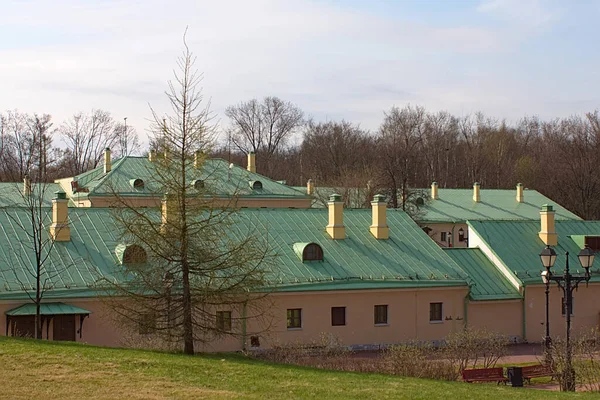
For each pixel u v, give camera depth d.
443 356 31.34
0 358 20.48
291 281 35.50
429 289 37.97
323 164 103.69
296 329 35.34
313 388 19.64
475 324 39.31
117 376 19.42
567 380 25.44
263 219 39.69
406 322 37.56
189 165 24.50
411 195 75.81
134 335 27.59
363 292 36.72
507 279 41.44
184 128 24.39
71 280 31.34
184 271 23.91
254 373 21.19
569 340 25.91
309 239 39.03
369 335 36.75
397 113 113.25
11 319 29.75
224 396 17.94
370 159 103.38
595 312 42.47
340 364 28.23
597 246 44.50
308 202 63.66
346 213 42.06
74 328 30.61
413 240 41.00
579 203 92.25
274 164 106.75
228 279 24.56
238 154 107.88
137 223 23.75
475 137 119.56
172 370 20.64
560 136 121.44
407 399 18.98
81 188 59.47
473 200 81.69
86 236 34.09
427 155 111.75
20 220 34.25
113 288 25.39
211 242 24.94
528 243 44.03
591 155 93.56
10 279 30.66
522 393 21.20
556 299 41.38
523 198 82.31
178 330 24.19
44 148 90.94
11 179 79.56
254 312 34.19
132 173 57.56
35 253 30.69
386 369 27.14
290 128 110.12
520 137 129.62
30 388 17.75
